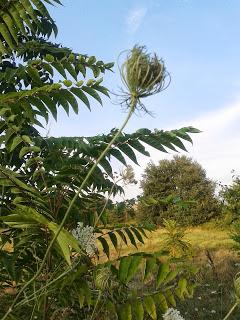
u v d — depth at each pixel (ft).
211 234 58.70
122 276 6.90
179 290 7.38
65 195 7.99
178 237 32.45
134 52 5.37
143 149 7.22
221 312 20.49
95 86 7.57
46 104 7.54
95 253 6.89
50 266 7.16
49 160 8.33
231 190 41.06
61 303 7.93
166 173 113.60
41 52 13.08
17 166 9.07
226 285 25.58
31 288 7.85
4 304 8.03
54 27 14.23
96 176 7.88
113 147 7.32
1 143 7.77
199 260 34.76
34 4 9.60
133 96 5.35
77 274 6.45
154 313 7.34
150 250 33.60
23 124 8.80
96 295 7.74
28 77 11.51
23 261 7.75
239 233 35.63
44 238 6.92
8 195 8.36
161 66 5.41
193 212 75.05
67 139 8.40
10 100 7.43
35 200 6.94
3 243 7.51
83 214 8.22
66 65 9.51
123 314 7.33
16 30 9.80
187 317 21.01
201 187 99.09
